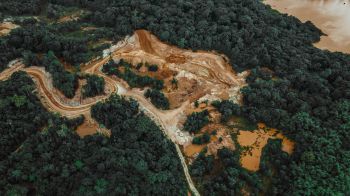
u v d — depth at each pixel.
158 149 101.75
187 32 131.25
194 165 103.06
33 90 111.88
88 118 109.00
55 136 98.81
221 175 100.19
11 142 98.81
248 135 109.75
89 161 94.69
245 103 118.12
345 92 114.69
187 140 108.06
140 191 92.38
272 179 100.25
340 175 97.62
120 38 130.88
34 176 92.19
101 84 114.75
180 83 120.69
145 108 113.19
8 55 118.31
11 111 103.19
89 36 131.12
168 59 127.81
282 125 109.38
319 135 105.81
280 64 126.81
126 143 100.38
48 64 116.62
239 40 132.25
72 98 112.44
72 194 89.00
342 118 108.94
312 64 129.75
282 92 117.75
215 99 117.69
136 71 123.56
